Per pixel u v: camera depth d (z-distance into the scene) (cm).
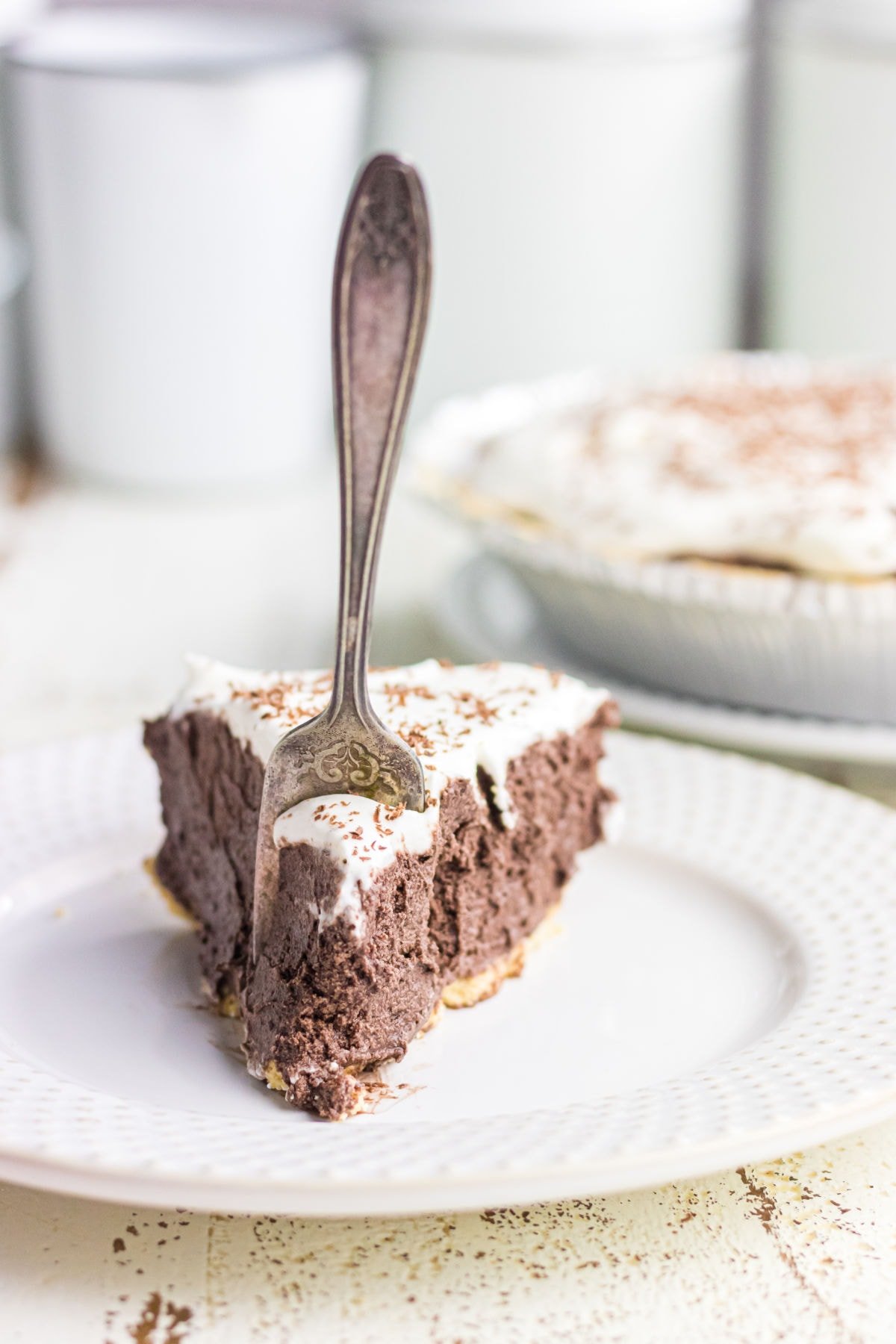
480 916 58
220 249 90
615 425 79
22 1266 50
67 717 73
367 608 55
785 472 74
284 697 58
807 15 99
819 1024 55
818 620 67
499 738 58
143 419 94
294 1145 51
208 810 59
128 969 58
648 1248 51
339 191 95
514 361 100
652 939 60
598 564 69
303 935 55
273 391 95
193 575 85
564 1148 50
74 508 95
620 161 96
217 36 95
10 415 102
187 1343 49
